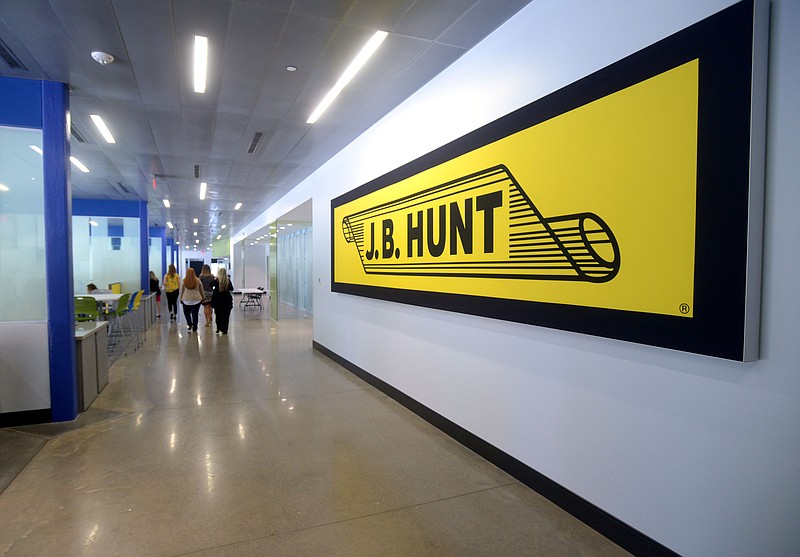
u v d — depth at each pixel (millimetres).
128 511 2695
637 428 2271
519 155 2967
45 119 4156
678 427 2076
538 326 2857
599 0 2492
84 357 4566
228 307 9766
